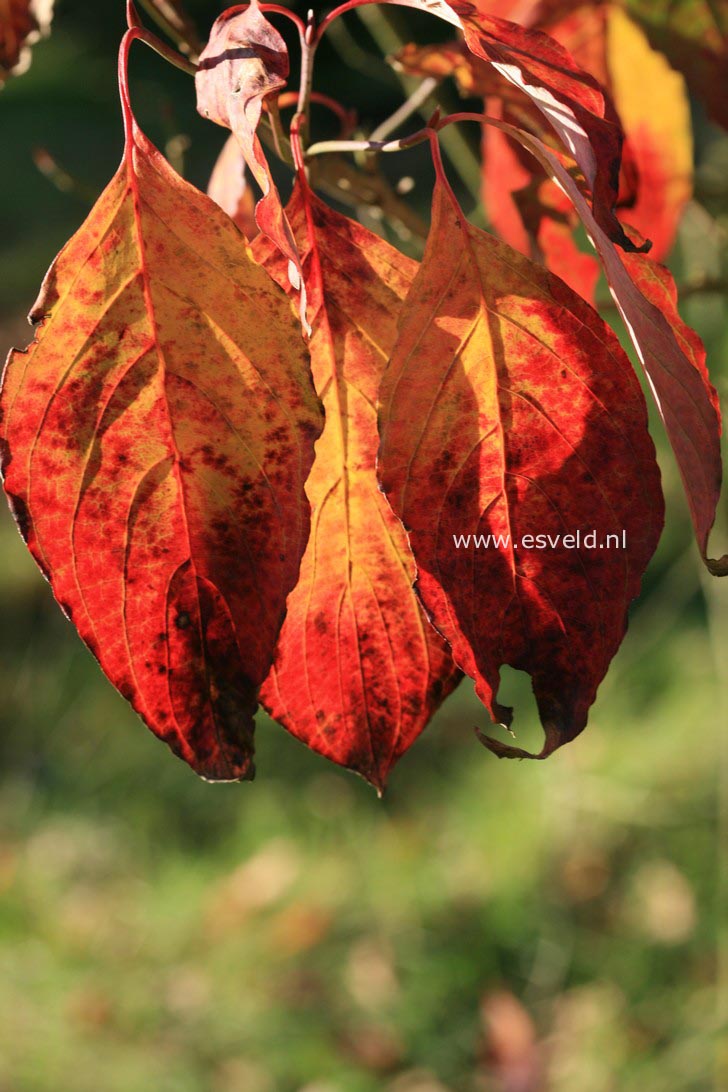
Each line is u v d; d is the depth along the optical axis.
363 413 0.71
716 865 2.33
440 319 0.69
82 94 6.75
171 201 0.68
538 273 0.69
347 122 0.86
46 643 3.40
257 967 2.43
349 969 2.39
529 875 2.47
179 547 0.68
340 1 2.36
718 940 2.21
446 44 0.80
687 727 2.63
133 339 0.68
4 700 3.25
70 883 2.72
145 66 5.46
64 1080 2.25
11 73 0.83
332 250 0.70
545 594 0.69
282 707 0.72
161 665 0.69
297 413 0.68
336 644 0.71
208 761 0.69
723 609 2.21
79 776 3.01
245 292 0.68
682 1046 2.05
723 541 1.94
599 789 2.53
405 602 0.71
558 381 0.69
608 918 2.35
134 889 2.69
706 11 0.83
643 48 0.83
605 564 0.69
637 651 2.70
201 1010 2.36
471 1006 2.27
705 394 0.69
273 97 0.71
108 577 0.68
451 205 0.69
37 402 0.68
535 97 0.70
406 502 0.69
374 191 0.89
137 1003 2.39
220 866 2.72
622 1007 2.16
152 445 0.68
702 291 1.14
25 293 4.97
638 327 0.68
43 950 2.54
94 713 3.17
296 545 0.68
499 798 2.67
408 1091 2.13
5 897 2.66
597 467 0.69
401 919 2.49
